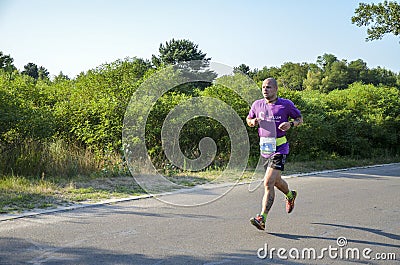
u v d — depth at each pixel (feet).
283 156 20.24
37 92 40.60
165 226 20.88
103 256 16.39
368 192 31.86
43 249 16.96
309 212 24.52
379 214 24.40
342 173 44.11
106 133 37.65
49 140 36.01
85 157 34.81
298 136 51.83
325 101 64.13
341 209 25.48
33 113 34.47
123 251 17.03
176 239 18.80
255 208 25.39
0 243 17.47
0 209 22.61
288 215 23.68
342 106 65.05
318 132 54.60
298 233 20.17
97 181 31.42
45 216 21.98
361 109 68.74
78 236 18.80
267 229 20.74
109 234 19.26
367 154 62.95
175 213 23.62
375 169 49.26
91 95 41.81
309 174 42.29
